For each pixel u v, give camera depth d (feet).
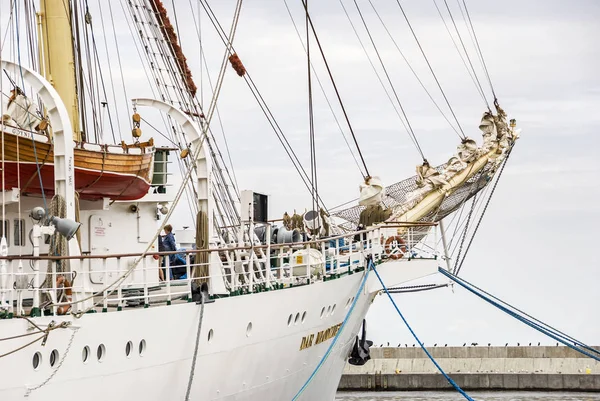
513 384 165.89
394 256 104.83
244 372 86.02
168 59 109.60
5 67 74.69
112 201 91.71
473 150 118.42
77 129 92.73
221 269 82.74
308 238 106.42
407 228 111.24
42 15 92.43
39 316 67.10
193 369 76.69
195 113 110.93
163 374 76.33
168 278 76.54
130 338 73.00
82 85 103.19
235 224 101.14
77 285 71.61
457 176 116.57
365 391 168.96
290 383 94.38
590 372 170.09
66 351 68.54
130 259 92.38
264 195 98.17
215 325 81.10
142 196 93.15
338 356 106.11
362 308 106.93
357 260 102.78
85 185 85.76
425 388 168.25
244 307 84.43
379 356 177.17
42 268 80.74
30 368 66.39
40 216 68.23
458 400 156.25
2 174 77.71
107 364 71.46
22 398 66.08
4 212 77.92
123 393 73.15
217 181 101.09
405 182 118.11
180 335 77.46
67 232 68.74
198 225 83.82
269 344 88.63
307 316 94.07
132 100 88.02
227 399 84.53
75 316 68.59
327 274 97.76
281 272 90.89
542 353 176.04
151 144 90.63
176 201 72.38
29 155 78.54
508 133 121.08
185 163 98.48
